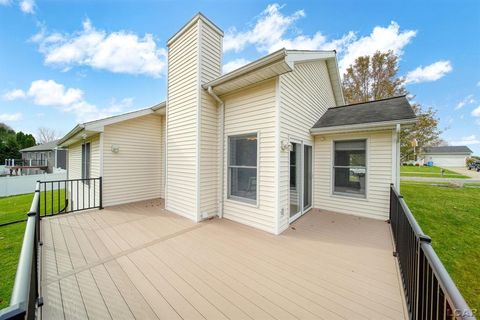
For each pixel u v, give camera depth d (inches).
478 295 108.3
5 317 30.5
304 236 150.1
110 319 72.7
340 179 215.9
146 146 268.2
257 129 168.6
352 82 558.6
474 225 201.5
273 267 107.4
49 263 110.1
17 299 35.4
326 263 111.7
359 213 201.6
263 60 138.9
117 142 241.0
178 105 206.8
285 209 165.6
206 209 189.3
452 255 146.5
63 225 170.4
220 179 196.1
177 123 208.1
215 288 90.2
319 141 227.6
